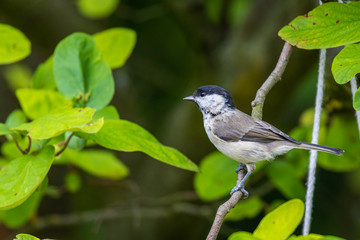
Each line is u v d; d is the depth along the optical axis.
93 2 11.17
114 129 6.06
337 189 13.13
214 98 8.23
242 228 13.03
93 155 8.54
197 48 12.38
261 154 7.57
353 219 12.71
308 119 9.93
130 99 12.88
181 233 12.24
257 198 9.41
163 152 6.01
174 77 14.06
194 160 11.86
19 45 7.66
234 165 8.55
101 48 8.07
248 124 7.81
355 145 8.88
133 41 8.05
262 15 11.53
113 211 11.34
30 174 5.30
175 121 12.30
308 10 10.34
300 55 10.51
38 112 7.30
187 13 12.37
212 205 11.39
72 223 11.25
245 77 11.35
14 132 5.71
